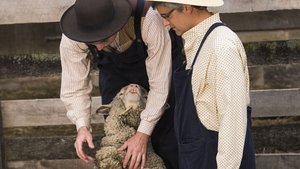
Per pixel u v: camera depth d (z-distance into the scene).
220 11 3.97
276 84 4.14
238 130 2.41
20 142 4.32
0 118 4.20
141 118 3.10
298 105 4.05
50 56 4.24
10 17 4.06
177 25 2.63
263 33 4.08
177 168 3.42
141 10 2.94
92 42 2.77
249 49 4.12
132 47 3.08
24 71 4.28
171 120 3.31
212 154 2.63
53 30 4.19
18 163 4.34
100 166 3.14
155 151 3.41
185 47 2.65
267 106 4.07
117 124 3.19
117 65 3.24
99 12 2.78
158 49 3.00
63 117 4.21
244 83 2.46
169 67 3.06
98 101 4.12
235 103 2.40
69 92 3.17
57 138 4.31
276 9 3.96
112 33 2.77
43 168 4.33
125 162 3.08
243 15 4.06
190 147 2.67
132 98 3.14
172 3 2.54
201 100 2.58
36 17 4.05
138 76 3.27
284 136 4.20
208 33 2.54
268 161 4.14
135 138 3.09
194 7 2.56
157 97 3.08
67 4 4.03
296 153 4.14
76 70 3.14
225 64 2.42
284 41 4.09
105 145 3.18
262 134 4.21
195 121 2.63
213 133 2.62
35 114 4.22
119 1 2.89
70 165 4.30
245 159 2.60
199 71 2.54
